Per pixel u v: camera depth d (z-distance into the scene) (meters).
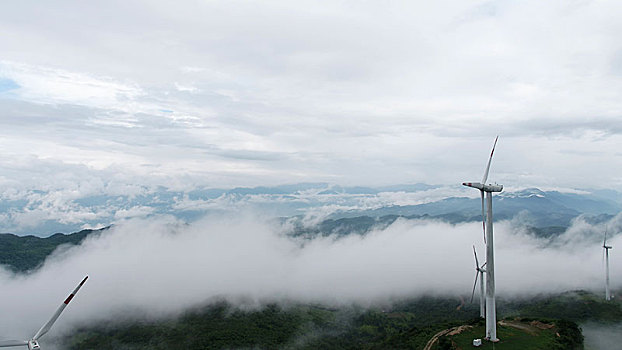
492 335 145.62
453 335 159.00
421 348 158.38
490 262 143.00
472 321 184.38
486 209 141.88
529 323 169.50
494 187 138.25
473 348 141.25
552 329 160.38
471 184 137.62
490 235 142.00
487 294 144.88
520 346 140.62
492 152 141.00
